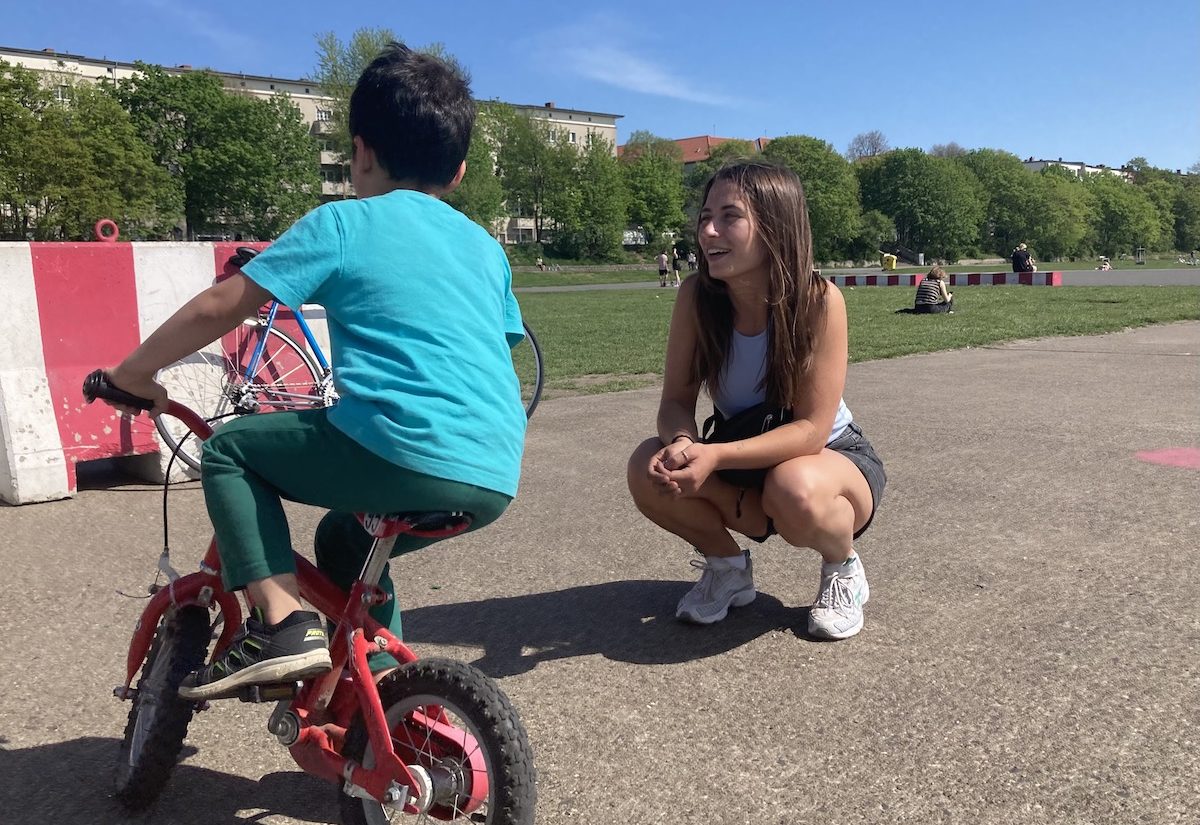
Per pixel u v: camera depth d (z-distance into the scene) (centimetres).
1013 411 679
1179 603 329
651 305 2288
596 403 775
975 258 10981
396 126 207
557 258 8638
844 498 307
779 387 300
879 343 1142
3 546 427
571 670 300
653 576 386
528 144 8725
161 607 226
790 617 336
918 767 236
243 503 192
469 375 193
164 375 522
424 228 200
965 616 327
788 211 289
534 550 420
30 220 5256
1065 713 259
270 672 183
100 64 8856
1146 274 3819
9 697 287
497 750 186
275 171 6862
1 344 489
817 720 262
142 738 222
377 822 205
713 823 217
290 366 564
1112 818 212
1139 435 590
